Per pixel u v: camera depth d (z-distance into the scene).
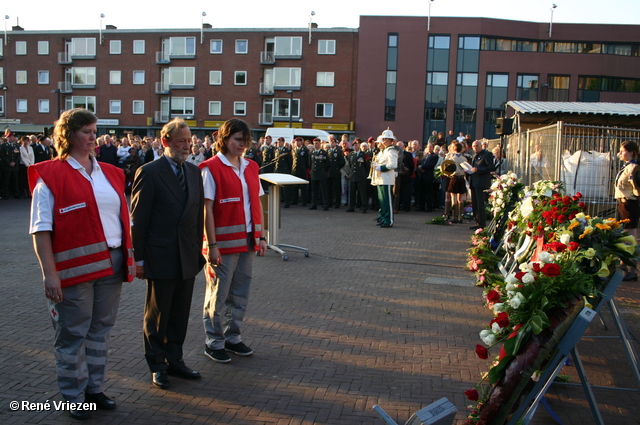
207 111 45.94
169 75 46.25
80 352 3.55
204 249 4.50
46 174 3.36
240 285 4.68
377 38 42.31
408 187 15.27
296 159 16.28
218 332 4.53
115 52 46.97
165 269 3.92
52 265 3.35
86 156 3.54
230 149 4.45
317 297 6.50
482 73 41.81
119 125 47.28
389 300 6.43
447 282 7.31
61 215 3.38
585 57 42.06
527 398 3.07
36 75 48.38
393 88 42.53
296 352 4.79
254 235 4.59
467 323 5.63
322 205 15.68
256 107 45.19
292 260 8.60
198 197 4.08
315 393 4.01
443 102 42.22
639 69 42.62
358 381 4.21
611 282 3.63
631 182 7.37
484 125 42.22
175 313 4.17
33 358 4.52
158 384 4.05
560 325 2.99
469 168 11.21
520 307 3.15
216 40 45.34
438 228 12.26
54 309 3.50
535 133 9.72
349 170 16.36
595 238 3.75
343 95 43.59
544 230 4.98
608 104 14.72
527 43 42.22
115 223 3.64
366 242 10.34
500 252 8.36
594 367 4.62
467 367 4.51
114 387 4.06
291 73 44.31
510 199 8.52
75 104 48.09
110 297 3.68
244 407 3.78
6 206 14.97
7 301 6.09
